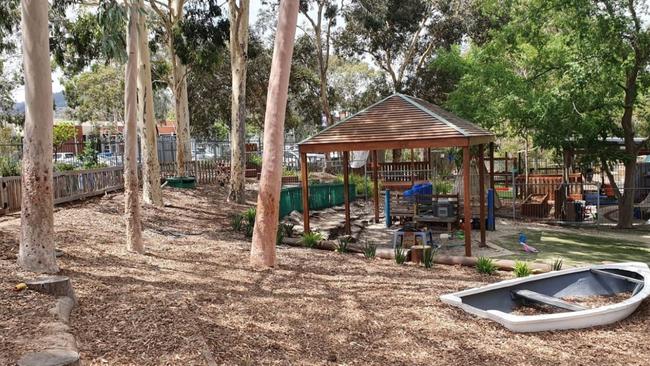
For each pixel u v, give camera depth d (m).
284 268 9.55
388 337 6.07
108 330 5.11
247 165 29.44
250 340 5.48
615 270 8.95
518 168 30.58
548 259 12.79
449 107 23.28
